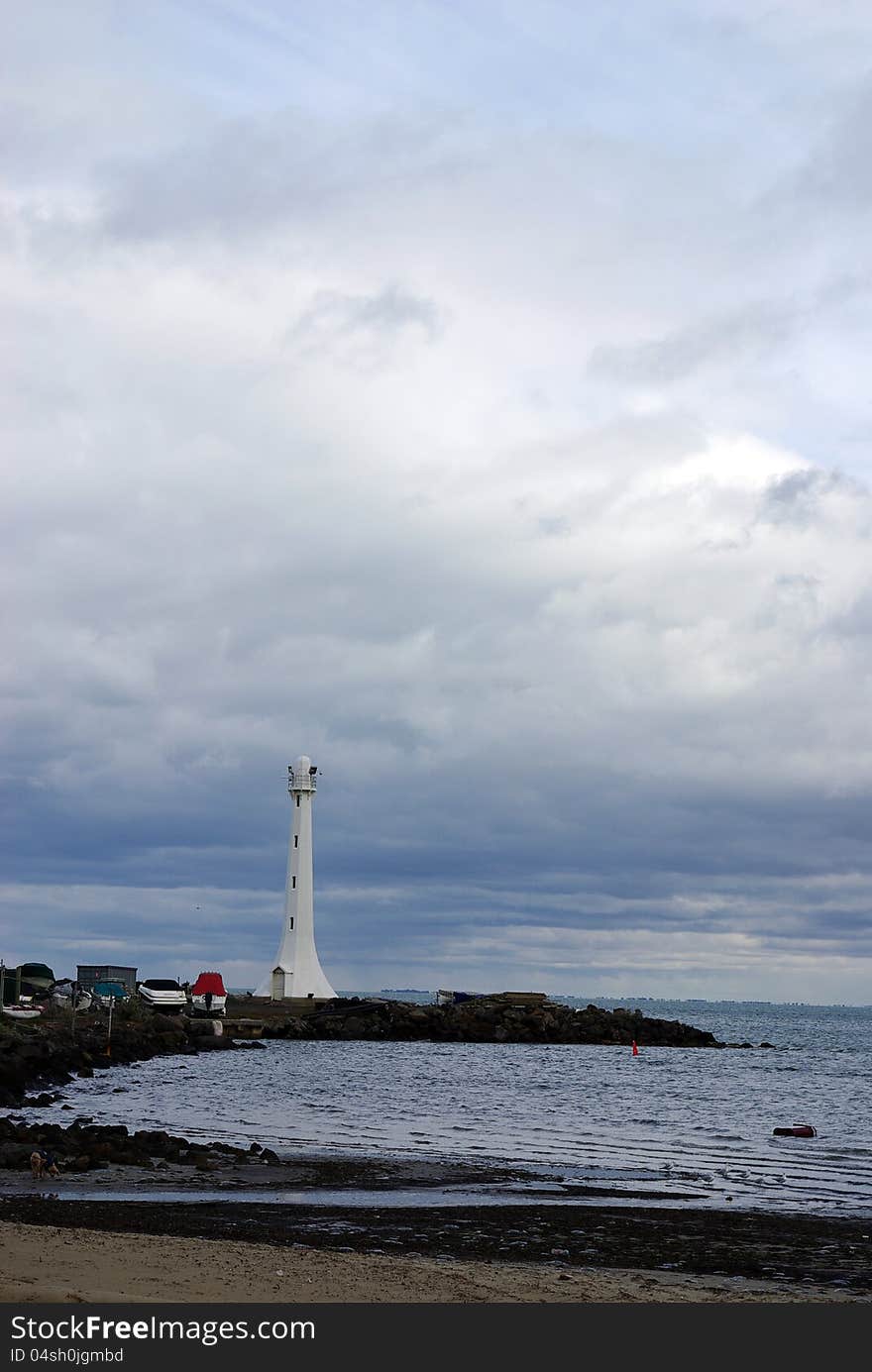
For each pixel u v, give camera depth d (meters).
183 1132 47.75
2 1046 69.19
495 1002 148.25
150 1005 130.50
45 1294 18.22
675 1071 99.06
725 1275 24.11
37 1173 34.44
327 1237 26.53
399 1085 76.19
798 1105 67.88
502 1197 33.50
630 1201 33.41
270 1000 135.50
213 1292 19.12
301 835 136.12
